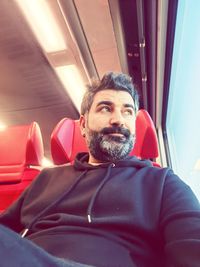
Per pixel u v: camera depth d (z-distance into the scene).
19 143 0.94
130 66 1.48
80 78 1.98
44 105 2.33
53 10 1.40
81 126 0.66
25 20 1.46
